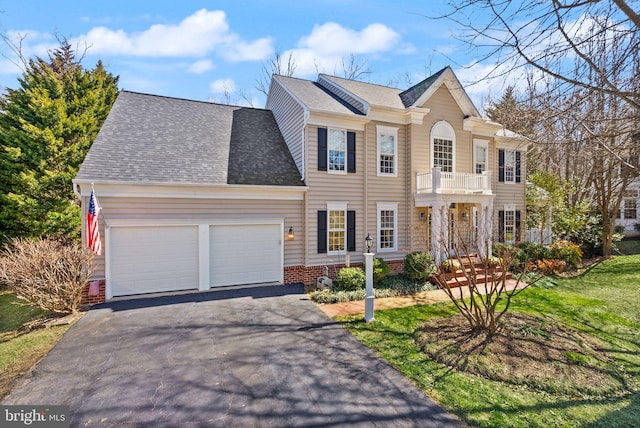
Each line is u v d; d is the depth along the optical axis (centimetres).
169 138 1238
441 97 1495
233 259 1160
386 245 1414
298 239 1253
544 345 660
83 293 955
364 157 1348
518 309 943
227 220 1138
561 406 477
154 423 436
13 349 674
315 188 1256
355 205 1338
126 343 697
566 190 1700
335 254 1293
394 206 1418
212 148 1270
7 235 1373
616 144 636
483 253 1414
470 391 515
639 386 538
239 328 785
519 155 1780
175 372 573
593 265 1584
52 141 1417
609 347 689
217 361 615
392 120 1409
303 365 600
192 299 1016
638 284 1238
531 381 534
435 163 1487
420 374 568
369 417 448
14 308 987
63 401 486
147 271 1048
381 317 876
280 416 450
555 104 539
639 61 459
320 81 1661
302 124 1284
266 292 1104
